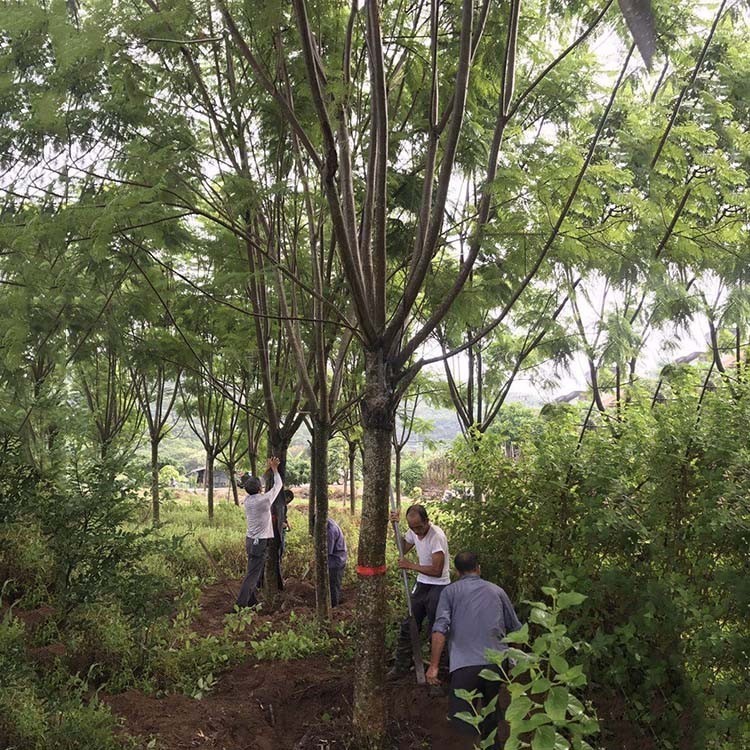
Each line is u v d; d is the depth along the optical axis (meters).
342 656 6.16
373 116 4.63
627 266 4.96
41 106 4.82
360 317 4.55
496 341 8.59
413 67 5.81
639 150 5.86
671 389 6.20
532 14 6.22
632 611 4.88
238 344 7.61
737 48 6.72
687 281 6.88
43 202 5.42
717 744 4.14
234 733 4.78
